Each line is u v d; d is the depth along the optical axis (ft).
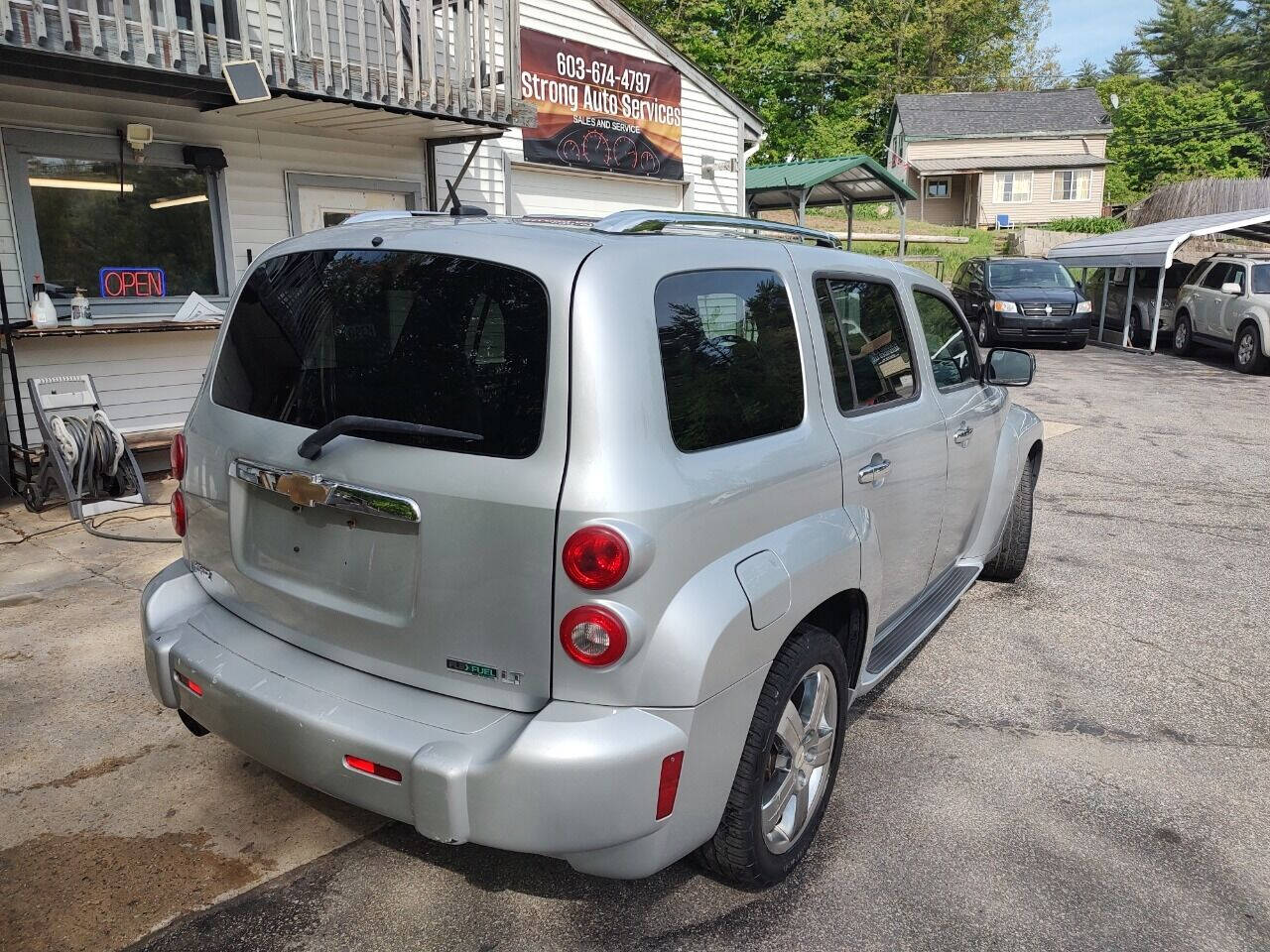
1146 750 11.66
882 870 9.20
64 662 13.39
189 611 9.20
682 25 94.89
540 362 7.02
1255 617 16.15
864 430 9.98
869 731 12.03
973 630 15.46
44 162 22.98
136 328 23.15
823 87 135.23
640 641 6.90
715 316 8.20
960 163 132.98
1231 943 8.29
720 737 7.47
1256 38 196.44
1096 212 132.16
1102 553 19.67
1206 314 52.21
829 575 8.69
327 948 8.05
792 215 119.24
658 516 6.90
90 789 10.30
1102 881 9.10
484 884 8.91
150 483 24.66
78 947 7.97
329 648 8.11
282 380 8.47
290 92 22.48
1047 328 57.41
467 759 6.86
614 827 6.89
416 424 7.32
